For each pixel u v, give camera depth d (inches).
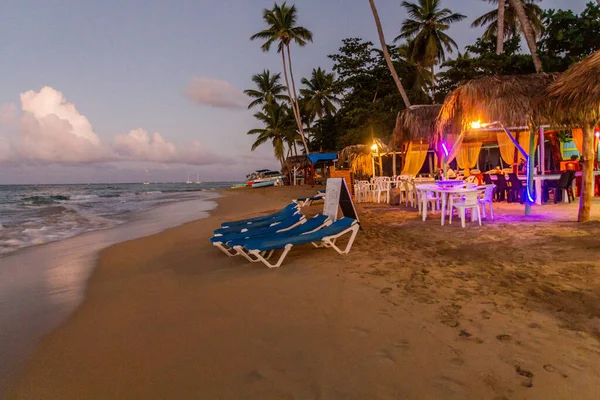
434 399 82.4
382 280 163.2
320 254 221.5
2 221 550.3
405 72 1195.3
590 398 79.5
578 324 111.3
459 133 438.9
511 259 180.1
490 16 970.7
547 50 671.1
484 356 97.7
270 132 1749.5
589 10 602.9
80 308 158.4
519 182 424.5
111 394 91.4
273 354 106.2
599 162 440.5
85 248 314.2
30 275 227.9
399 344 106.9
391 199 493.4
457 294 140.9
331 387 89.0
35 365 109.0
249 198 930.1
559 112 225.9
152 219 549.0
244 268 203.9
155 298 164.2
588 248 186.1
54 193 1884.8
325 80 1593.3
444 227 280.1
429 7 1069.8
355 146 911.0
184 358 107.0
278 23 1337.4
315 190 1052.5
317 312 134.2
